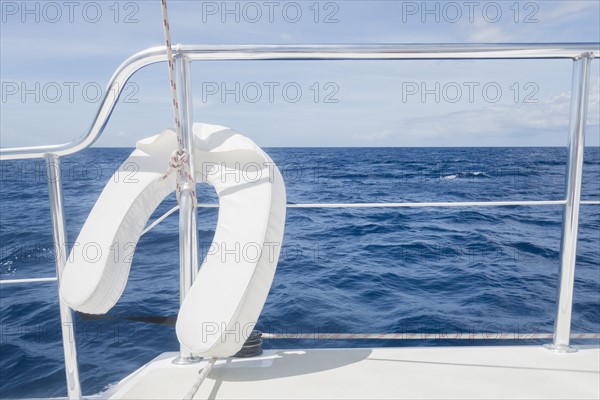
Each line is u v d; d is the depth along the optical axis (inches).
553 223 413.1
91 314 60.9
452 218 430.0
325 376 61.4
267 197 59.4
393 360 66.1
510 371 62.1
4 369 149.5
